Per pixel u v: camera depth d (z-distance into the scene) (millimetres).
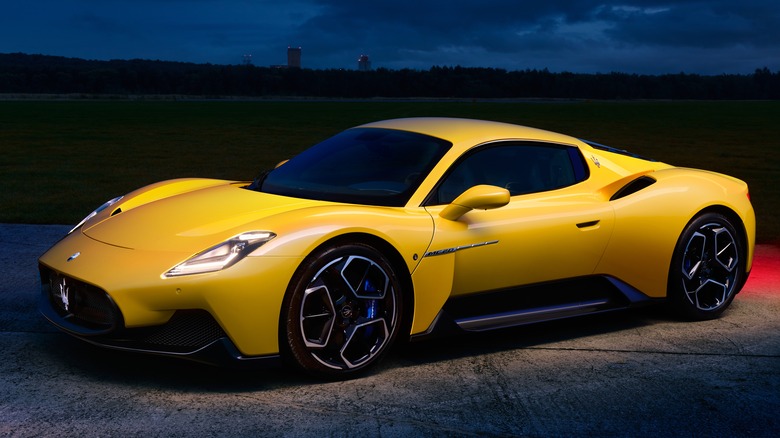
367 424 2695
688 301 4207
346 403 2889
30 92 129250
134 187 10141
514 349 3654
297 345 3008
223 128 28406
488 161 3777
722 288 4305
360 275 3176
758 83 137750
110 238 3254
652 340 3859
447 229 3408
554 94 134500
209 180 4371
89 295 3031
